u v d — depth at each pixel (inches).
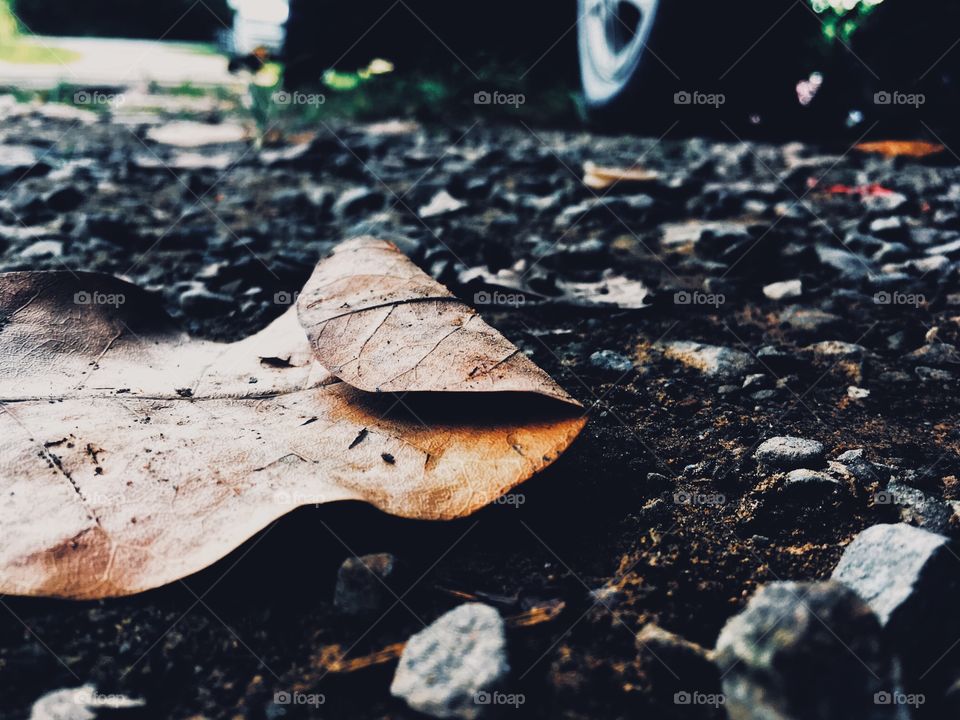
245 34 39.3
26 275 8.3
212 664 6.0
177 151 25.9
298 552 6.8
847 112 26.9
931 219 17.1
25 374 7.5
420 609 6.3
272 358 8.1
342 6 34.1
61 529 6.1
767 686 5.2
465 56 34.2
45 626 6.2
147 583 5.9
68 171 21.9
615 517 7.4
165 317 8.7
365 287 8.1
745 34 23.6
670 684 5.7
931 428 9.0
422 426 7.1
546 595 6.5
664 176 21.4
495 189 19.7
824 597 5.4
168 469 6.6
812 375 10.2
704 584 6.6
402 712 5.6
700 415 9.2
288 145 26.9
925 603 5.8
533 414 7.1
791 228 16.6
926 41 25.5
